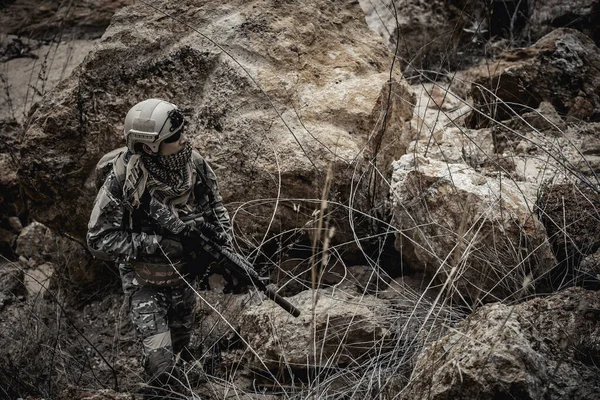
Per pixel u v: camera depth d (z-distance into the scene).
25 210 5.77
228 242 3.58
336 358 3.60
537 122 5.12
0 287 5.04
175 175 3.36
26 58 8.37
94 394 3.35
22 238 5.52
